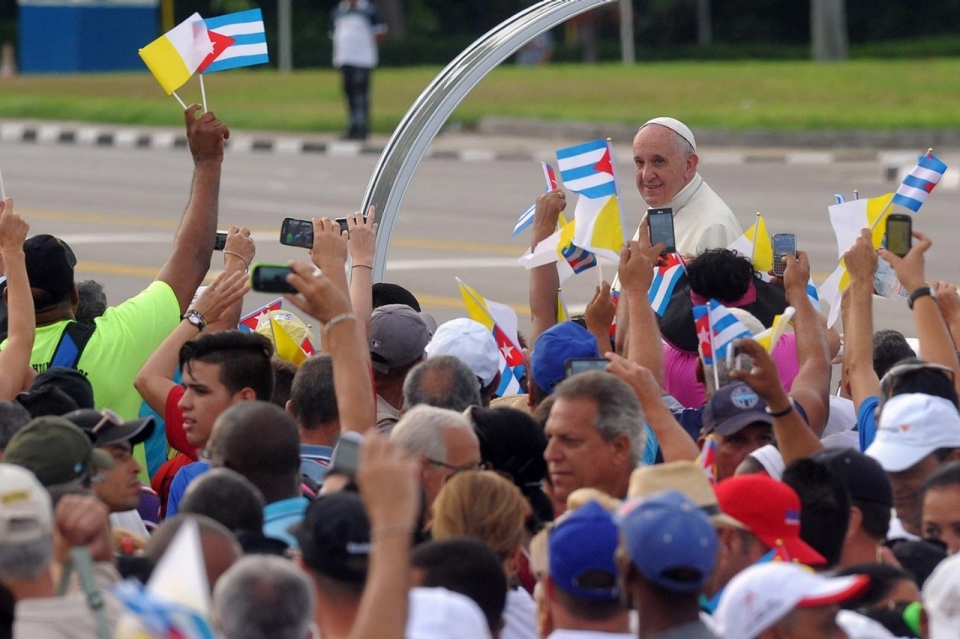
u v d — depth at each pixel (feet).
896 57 554.46
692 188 97.04
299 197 241.76
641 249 70.85
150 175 266.16
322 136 324.60
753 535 52.90
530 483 62.85
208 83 426.10
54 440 54.75
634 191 243.19
